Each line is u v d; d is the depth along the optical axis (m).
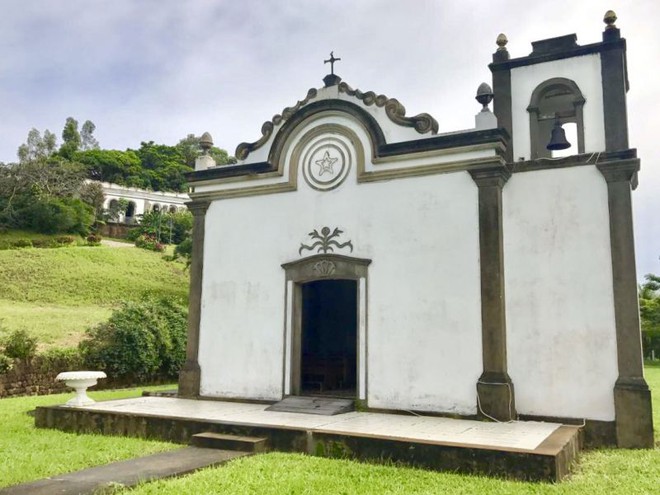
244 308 12.14
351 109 11.36
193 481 6.41
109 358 18.33
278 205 12.12
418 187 10.71
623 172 9.46
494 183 10.06
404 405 10.21
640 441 8.78
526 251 9.91
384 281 10.75
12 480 6.46
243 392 11.83
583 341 9.34
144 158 87.12
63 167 56.44
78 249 44.31
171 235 58.09
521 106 10.68
